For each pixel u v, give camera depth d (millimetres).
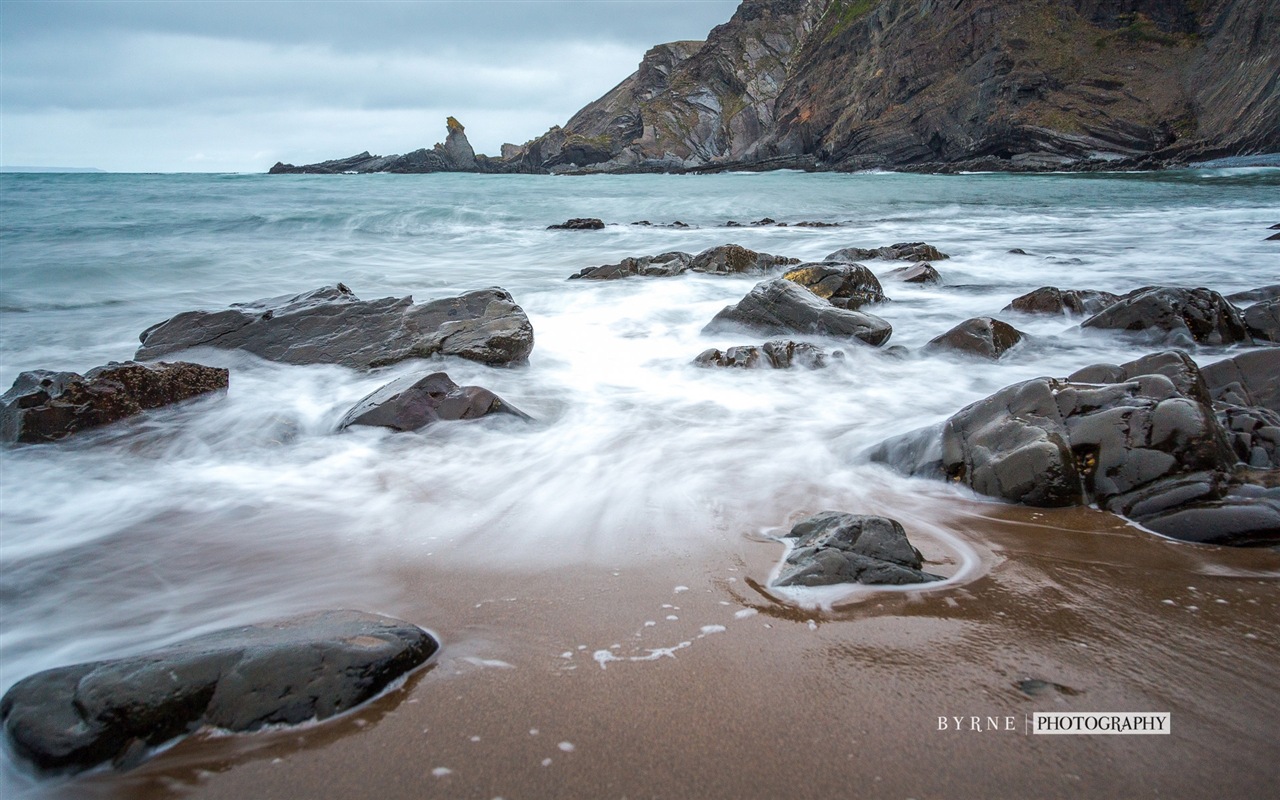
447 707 2598
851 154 75312
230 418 6270
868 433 5633
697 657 2854
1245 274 12547
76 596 3531
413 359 7809
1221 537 3641
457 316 8328
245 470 5195
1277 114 48875
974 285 12102
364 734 2477
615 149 117562
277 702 2551
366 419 5879
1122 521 3920
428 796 2225
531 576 3541
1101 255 15250
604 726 2486
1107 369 4988
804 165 80938
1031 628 2992
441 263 16953
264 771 2350
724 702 2588
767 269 13969
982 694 2600
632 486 4723
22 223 23453
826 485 4645
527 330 8117
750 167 84625
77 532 4238
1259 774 2219
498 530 4102
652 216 28578
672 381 7391
